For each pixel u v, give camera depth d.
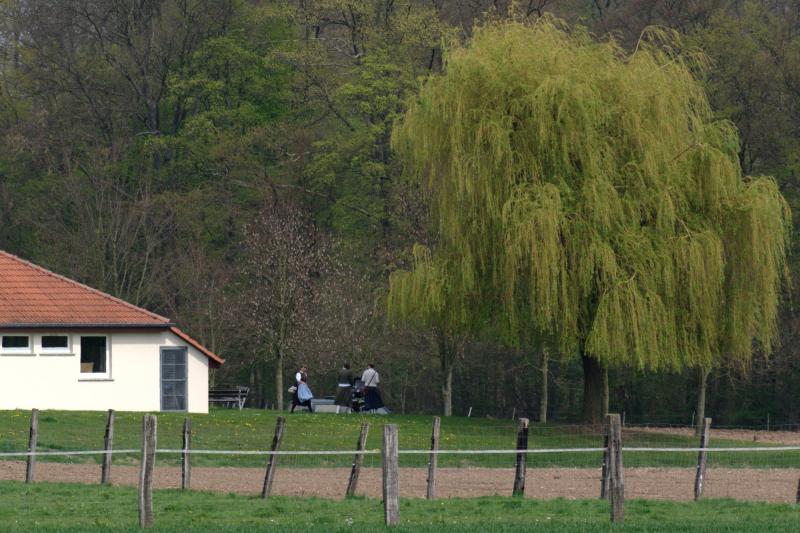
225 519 55.06
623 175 110.06
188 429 69.50
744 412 180.62
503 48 112.19
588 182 107.00
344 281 171.50
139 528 50.00
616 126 110.38
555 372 192.62
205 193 194.50
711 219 111.19
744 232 110.31
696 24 180.12
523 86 108.81
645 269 107.62
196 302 174.62
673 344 109.12
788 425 167.00
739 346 113.25
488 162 108.25
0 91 199.00
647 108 110.50
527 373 193.62
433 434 65.94
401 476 77.81
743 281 111.38
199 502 61.59
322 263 173.62
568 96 106.75
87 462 84.06
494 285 110.31
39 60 199.38
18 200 192.00
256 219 176.25
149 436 51.75
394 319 119.50
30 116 195.00
